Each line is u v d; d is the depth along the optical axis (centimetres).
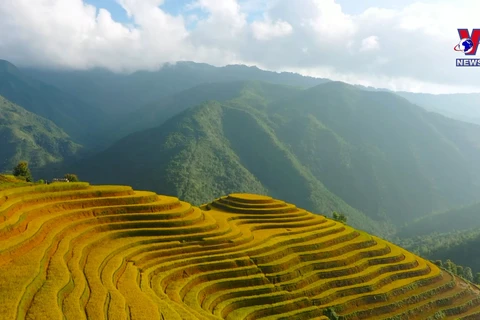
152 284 4731
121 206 6131
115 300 3572
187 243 6075
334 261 7150
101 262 4609
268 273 6197
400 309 6612
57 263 4006
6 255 3812
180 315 3684
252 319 5309
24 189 5344
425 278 7556
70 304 3259
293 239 7412
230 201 9350
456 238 17912
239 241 6644
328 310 5888
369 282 6912
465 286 7938
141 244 5625
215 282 5556
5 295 3114
